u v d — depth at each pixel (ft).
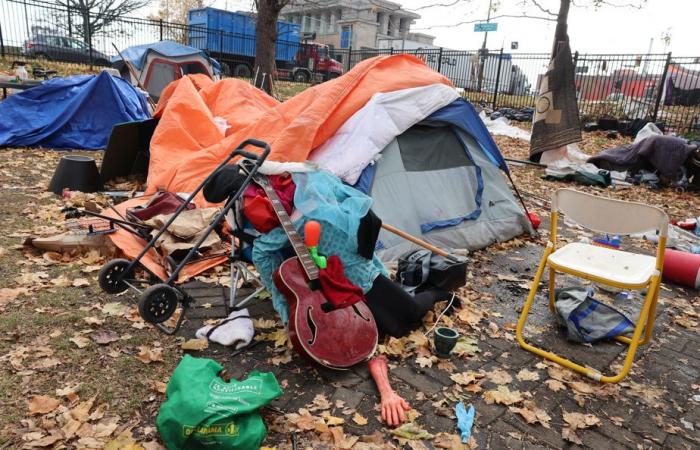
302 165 10.83
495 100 63.41
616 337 11.66
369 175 14.71
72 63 63.77
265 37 41.83
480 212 17.30
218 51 77.36
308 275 9.64
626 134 48.55
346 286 9.82
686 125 50.08
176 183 17.28
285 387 9.29
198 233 13.62
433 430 8.39
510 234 18.37
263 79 42.37
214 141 20.30
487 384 9.79
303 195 10.23
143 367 9.55
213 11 76.23
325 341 9.47
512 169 33.24
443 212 16.11
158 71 46.11
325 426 8.20
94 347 10.05
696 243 19.61
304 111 15.65
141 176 23.36
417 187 15.70
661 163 29.55
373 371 9.64
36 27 63.21
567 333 11.96
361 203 10.24
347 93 15.89
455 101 17.06
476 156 17.63
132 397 8.69
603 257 11.30
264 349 10.46
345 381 9.56
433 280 12.51
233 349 10.37
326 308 9.68
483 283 14.57
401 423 8.46
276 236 10.33
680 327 12.84
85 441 7.58
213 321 11.32
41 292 12.01
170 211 14.80
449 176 16.67
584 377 10.24
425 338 11.10
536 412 8.95
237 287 13.00
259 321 11.42
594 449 8.21
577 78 59.36
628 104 56.49
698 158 29.04
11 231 15.65
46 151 27.63
